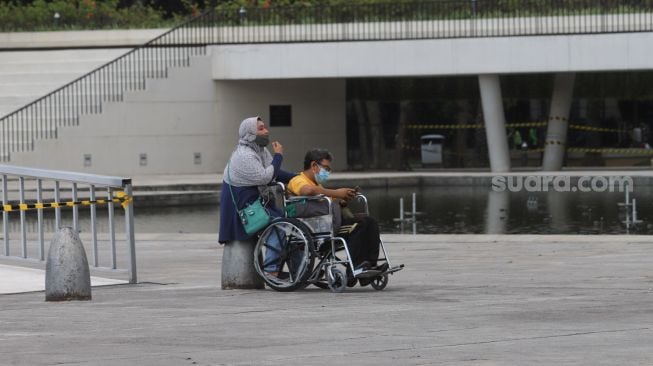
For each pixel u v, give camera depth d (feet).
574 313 90.27
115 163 319.47
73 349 76.33
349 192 106.73
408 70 313.32
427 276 120.78
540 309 92.84
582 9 314.14
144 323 88.28
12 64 343.05
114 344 78.18
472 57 310.65
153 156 322.75
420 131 355.97
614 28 309.83
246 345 76.79
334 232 106.11
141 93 321.73
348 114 352.49
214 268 134.92
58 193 122.42
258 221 107.14
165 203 250.78
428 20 320.50
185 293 108.68
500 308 93.71
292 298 102.42
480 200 252.42
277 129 336.90
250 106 332.39
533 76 350.43
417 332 81.15
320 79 342.23
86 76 315.99
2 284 118.73
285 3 359.66
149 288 114.42
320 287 109.91
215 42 329.11
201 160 327.26
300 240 106.11
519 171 326.24
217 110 328.08
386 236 164.86
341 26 325.01
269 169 107.34
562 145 329.11
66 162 314.96
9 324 89.25
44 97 309.83
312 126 341.62
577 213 218.79
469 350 73.26
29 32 357.82
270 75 321.32
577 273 121.39
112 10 376.48
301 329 83.51
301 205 106.52
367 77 329.93
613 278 116.37
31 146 312.50
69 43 355.15
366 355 71.92
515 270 125.59
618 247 147.64
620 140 352.28
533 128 354.13
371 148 354.33
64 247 104.68
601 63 304.30
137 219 223.30
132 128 321.32
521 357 70.49
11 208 128.47
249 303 99.40
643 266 127.03
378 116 355.56
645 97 349.82
